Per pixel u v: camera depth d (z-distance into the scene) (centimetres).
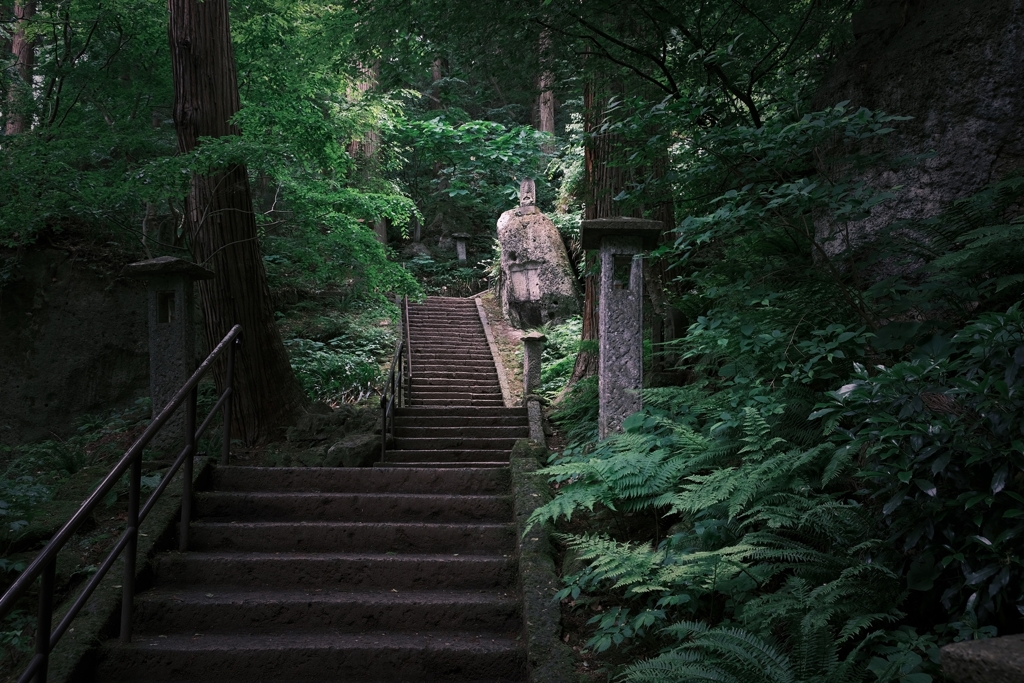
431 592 376
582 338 869
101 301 891
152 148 966
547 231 1614
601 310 485
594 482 390
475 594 372
